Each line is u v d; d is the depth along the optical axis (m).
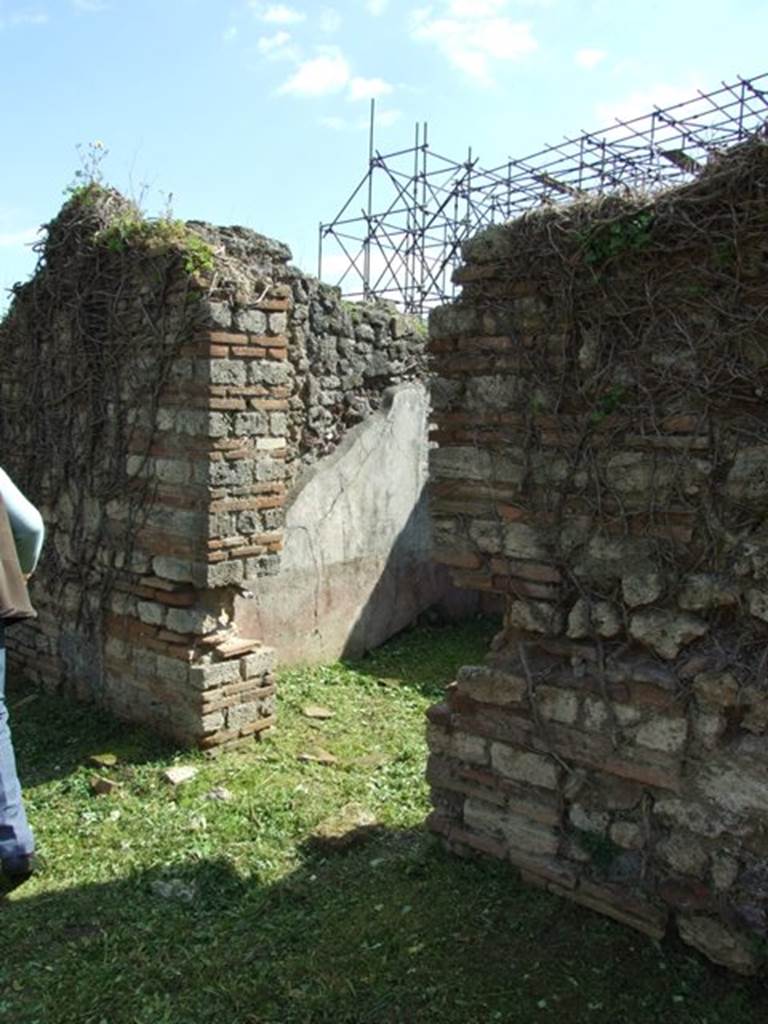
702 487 3.11
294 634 7.68
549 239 3.41
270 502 5.52
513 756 3.66
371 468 8.41
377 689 7.20
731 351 3.03
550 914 3.43
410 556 9.05
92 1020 2.96
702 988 3.02
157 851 4.14
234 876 3.93
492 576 3.74
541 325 3.49
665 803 3.23
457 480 3.80
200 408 5.15
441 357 3.82
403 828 4.39
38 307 6.25
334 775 5.18
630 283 3.24
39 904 3.70
